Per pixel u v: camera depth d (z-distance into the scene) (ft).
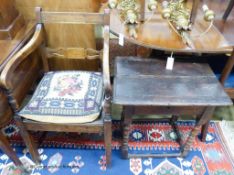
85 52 4.39
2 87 3.30
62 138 4.98
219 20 4.68
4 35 4.05
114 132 5.13
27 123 3.70
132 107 3.57
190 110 3.67
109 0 4.41
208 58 4.87
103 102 3.74
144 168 4.47
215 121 5.41
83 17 3.91
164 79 3.82
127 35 4.00
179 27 4.05
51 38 5.11
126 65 4.14
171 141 4.96
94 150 4.78
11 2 4.20
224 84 4.30
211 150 4.79
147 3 4.57
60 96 3.79
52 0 4.67
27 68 4.20
